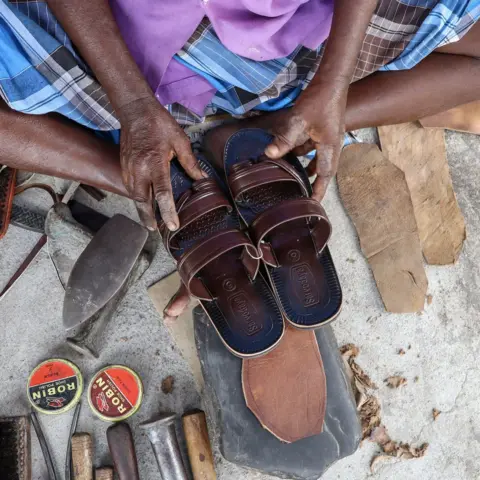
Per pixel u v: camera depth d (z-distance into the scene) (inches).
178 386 63.3
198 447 59.3
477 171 68.1
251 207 53.0
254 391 56.3
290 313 54.0
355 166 65.9
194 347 62.6
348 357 65.0
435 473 64.9
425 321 66.4
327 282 54.7
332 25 45.3
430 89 55.2
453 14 48.3
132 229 57.1
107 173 52.9
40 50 45.4
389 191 65.2
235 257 55.3
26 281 63.4
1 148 49.9
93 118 50.1
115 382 61.2
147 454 62.2
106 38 42.7
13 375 62.5
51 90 47.2
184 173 53.3
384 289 64.9
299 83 54.1
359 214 65.6
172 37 46.7
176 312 58.6
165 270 64.4
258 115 57.8
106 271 56.3
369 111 55.7
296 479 58.4
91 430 62.0
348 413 58.0
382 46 50.9
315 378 56.9
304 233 55.1
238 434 56.6
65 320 56.1
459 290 67.1
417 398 65.5
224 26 45.4
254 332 53.8
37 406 60.4
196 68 50.6
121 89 43.6
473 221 68.0
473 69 54.4
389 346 65.8
